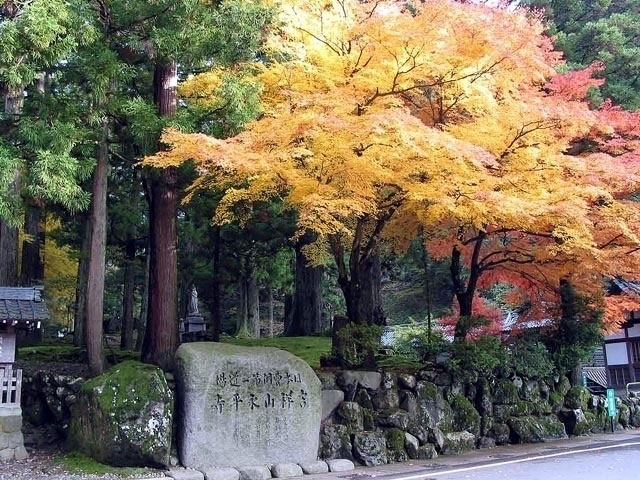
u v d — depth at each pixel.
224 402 9.66
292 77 11.12
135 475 8.66
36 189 8.71
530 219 10.58
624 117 12.88
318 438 10.42
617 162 11.53
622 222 11.26
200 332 20.31
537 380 14.45
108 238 18.31
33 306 9.81
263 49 11.62
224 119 11.33
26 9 8.36
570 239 11.09
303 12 11.00
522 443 13.18
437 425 11.91
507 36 10.33
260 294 32.84
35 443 10.34
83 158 10.92
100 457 9.07
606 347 23.70
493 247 14.55
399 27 9.70
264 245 19.19
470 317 13.36
